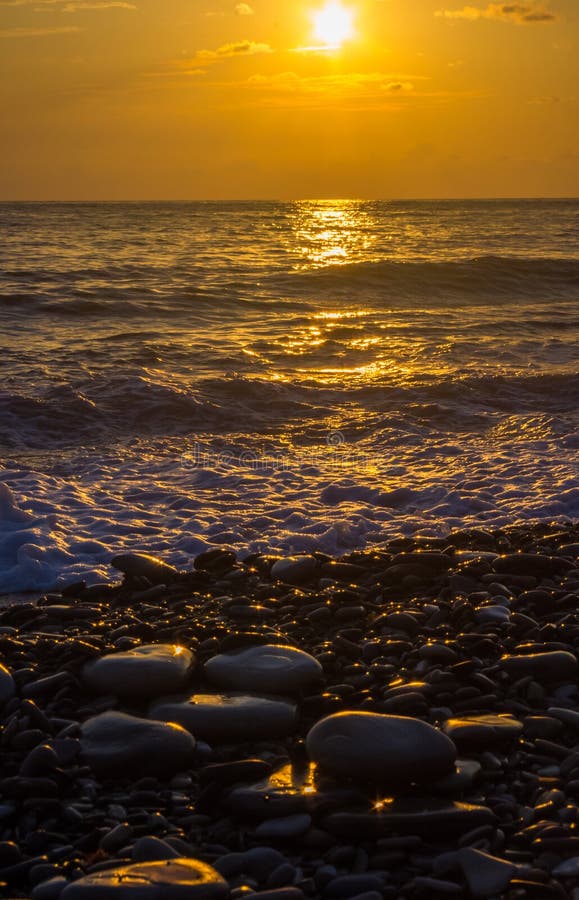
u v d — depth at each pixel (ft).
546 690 12.66
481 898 8.45
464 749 10.95
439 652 13.38
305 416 36.70
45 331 57.67
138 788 10.40
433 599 16.21
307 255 116.67
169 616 15.76
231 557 18.66
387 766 9.88
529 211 349.20
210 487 26.53
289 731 11.44
